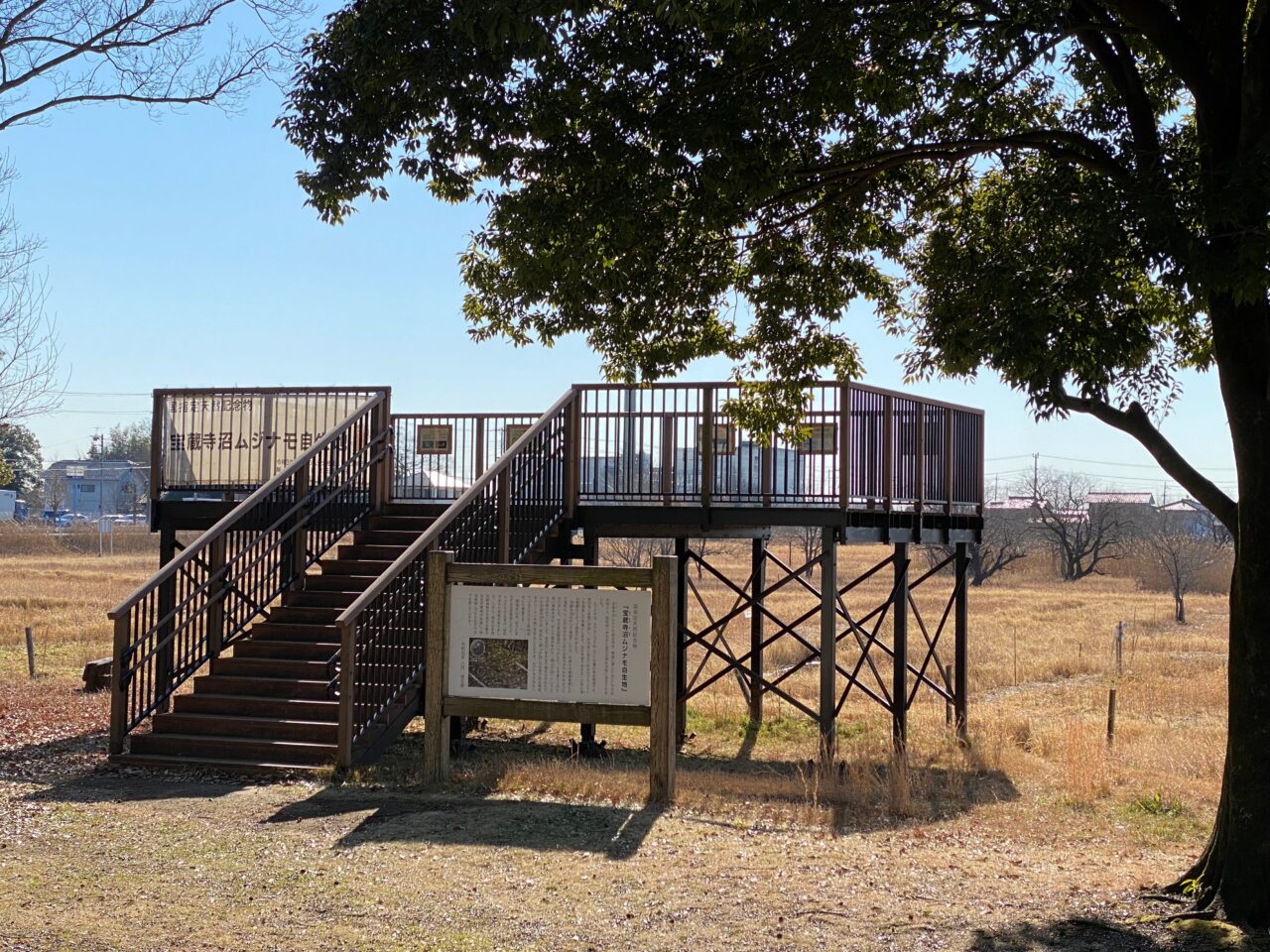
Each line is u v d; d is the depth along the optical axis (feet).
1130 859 30.63
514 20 26.71
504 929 22.45
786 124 32.17
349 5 31.40
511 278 38.75
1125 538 231.30
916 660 82.07
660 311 38.81
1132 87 28.19
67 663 69.97
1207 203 23.84
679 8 25.43
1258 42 24.43
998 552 212.84
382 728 37.88
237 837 28.60
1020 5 28.63
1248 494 24.35
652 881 25.62
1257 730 24.12
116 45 46.60
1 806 31.53
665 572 34.06
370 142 31.65
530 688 35.01
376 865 26.40
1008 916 23.91
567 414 47.52
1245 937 22.47
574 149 31.96
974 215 37.01
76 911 22.81
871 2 29.91
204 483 50.37
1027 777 42.96
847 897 24.88
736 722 55.52
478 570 35.47
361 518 47.47
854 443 45.75
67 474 415.23
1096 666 80.89
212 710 39.19
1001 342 26.71
